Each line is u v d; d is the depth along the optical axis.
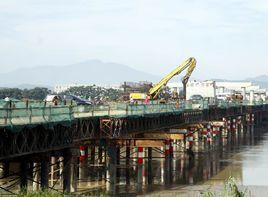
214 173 91.94
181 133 98.38
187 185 77.88
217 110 162.88
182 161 108.62
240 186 78.69
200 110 135.50
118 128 76.25
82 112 69.94
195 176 87.62
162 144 79.56
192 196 68.25
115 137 75.25
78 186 71.75
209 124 137.25
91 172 82.69
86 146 76.69
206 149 134.50
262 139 175.88
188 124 124.12
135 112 84.62
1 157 43.78
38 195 43.38
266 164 105.06
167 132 102.19
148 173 87.44
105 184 74.62
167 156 90.31
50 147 53.12
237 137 184.50
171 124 110.75
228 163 106.25
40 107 50.53
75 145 63.59
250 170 96.44
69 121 56.31
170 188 74.62
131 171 86.31
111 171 75.31
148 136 95.25
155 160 102.75
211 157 117.44
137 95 142.38
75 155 64.50
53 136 53.69
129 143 78.06
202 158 115.12
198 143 138.00
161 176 85.38
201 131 137.12
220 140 150.62
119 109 81.31
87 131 67.00
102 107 76.44
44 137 51.66
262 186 79.31
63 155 59.50
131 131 83.88
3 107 47.94
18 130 45.09
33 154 52.94
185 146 117.56
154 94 145.25
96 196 64.12
